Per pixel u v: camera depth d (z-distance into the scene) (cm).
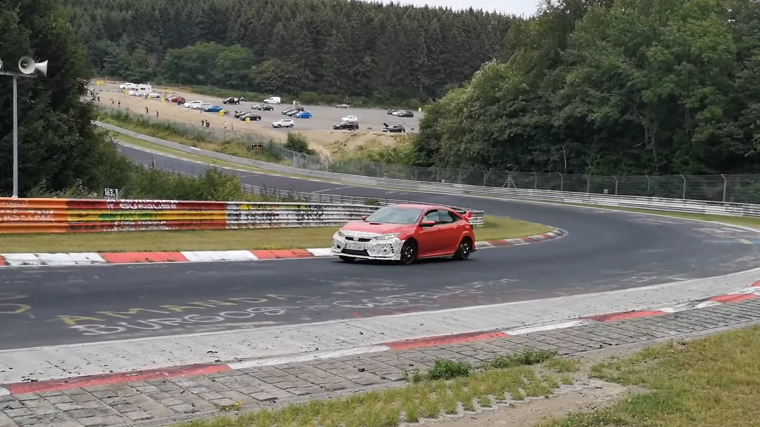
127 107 10744
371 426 524
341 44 15375
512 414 568
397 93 15438
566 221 3969
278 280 1363
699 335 932
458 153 7131
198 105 11631
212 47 16112
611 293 1330
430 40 16125
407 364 739
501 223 3769
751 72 5372
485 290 1340
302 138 8656
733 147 5325
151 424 526
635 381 675
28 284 1176
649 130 5931
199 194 3831
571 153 6378
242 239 2100
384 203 4600
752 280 1556
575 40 6338
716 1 5934
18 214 1872
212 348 801
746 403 600
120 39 17112
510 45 7231
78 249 1605
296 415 545
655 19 5872
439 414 562
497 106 6806
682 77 5450
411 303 1168
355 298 1196
